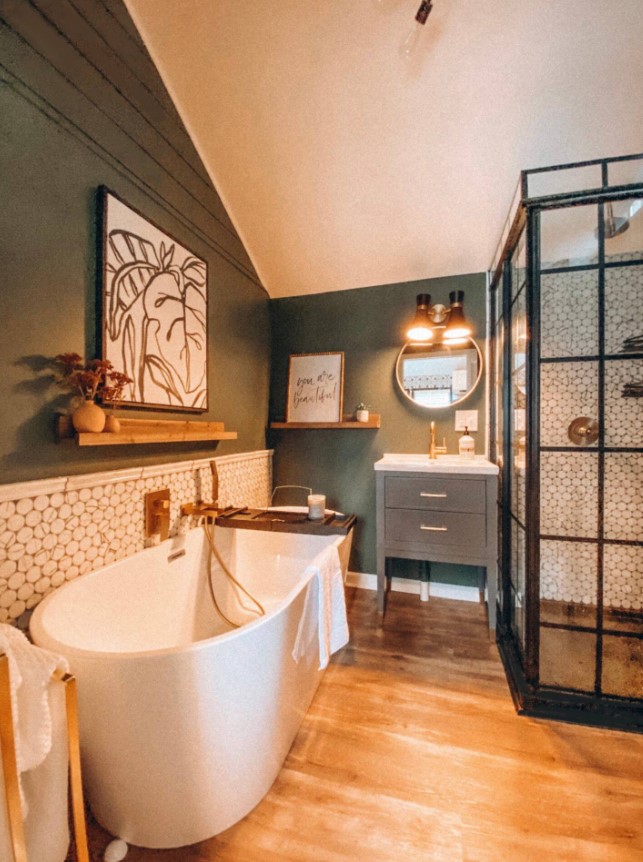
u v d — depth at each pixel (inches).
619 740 54.2
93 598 53.9
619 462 80.4
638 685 63.3
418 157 79.0
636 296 77.5
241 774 42.0
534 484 63.4
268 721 44.5
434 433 103.6
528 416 63.4
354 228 96.7
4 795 29.0
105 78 60.1
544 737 54.8
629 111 65.6
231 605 85.2
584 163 66.7
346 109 72.7
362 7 59.6
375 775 48.7
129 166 65.0
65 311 53.8
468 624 87.7
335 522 85.9
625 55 59.7
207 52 67.6
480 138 73.9
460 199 86.0
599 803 44.9
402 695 63.6
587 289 79.0
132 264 64.6
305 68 67.7
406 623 88.1
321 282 114.2
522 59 62.3
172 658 36.3
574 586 82.4
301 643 51.9
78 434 51.7
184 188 79.3
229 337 97.3
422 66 65.3
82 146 56.4
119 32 61.7
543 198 59.4
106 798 39.8
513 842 40.6
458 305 97.6
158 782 38.2
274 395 120.3
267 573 87.5
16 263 47.4
